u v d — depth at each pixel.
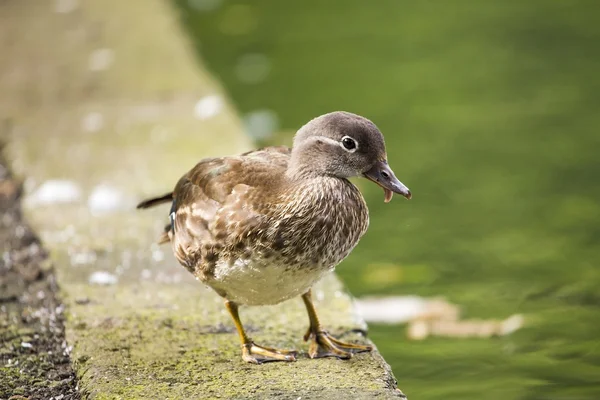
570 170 12.73
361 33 17.81
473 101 14.77
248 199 7.20
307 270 7.23
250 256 7.13
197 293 8.70
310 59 16.61
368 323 9.63
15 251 9.61
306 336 7.86
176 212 7.80
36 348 7.91
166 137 11.91
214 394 6.94
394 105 14.68
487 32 17.55
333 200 7.32
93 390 7.07
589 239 11.15
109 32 15.50
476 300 9.98
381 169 7.54
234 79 15.88
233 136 11.91
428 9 18.97
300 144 7.56
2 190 10.77
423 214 11.79
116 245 9.55
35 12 16.62
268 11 19.25
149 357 7.54
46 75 13.83
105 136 12.00
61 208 10.32
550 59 16.20
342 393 6.91
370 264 10.76
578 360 8.84
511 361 8.87
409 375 8.64
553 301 9.93
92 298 8.52
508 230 11.40
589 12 18.36
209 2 19.95
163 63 14.25
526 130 13.82
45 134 12.06
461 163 12.91
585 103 14.63
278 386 7.03
